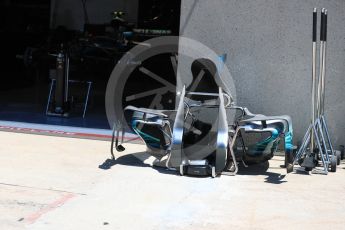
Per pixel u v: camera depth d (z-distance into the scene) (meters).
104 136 8.31
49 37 16.00
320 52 7.19
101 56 15.23
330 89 7.67
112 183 6.48
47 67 13.89
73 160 7.16
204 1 7.88
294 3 7.70
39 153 7.37
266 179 6.75
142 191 6.29
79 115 9.76
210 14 7.88
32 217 5.66
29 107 10.28
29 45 17.08
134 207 5.92
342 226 5.68
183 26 7.95
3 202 5.91
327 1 7.63
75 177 6.61
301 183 6.67
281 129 6.70
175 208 5.93
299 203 6.12
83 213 5.77
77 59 15.02
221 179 6.69
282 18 7.74
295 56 7.75
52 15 18.22
